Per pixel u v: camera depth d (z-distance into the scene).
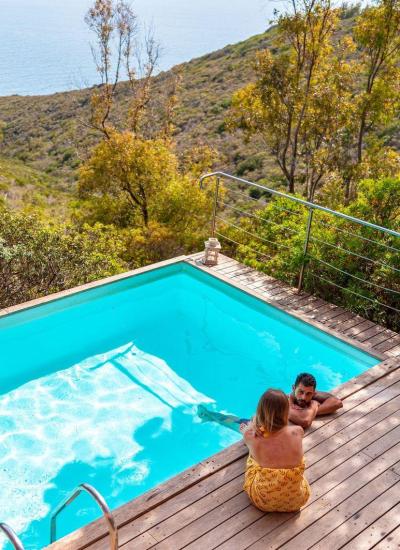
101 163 15.93
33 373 5.52
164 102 21.53
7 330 6.06
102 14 18.30
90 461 4.42
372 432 4.02
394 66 18.66
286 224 7.52
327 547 3.08
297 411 4.05
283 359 5.81
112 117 21.05
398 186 7.12
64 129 44.72
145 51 19.28
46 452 4.49
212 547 3.06
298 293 6.47
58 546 3.01
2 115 52.84
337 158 18.73
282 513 3.30
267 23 18.02
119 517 3.21
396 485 3.54
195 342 6.14
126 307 6.88
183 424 4.84
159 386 5.37
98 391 5.27
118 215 16.61
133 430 4.77
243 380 5.48
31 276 8.37
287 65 18.58
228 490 3.47
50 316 6.34
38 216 9.43
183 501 3.38
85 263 8.85
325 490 3.48
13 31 198.38
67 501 2.84
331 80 18.48
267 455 3.16
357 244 6.59
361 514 3.30
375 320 6.51
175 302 6.98
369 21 18.08
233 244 13.08
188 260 7.22
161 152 16.28
